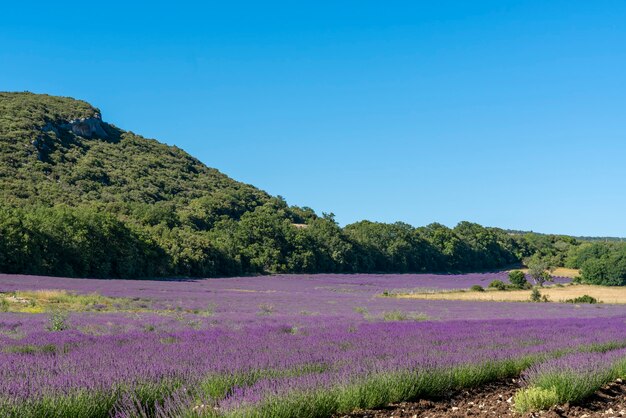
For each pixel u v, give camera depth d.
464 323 24.61
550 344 15.78
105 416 6.97
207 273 94.88
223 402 6.78
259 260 107.81
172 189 148.88
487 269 155.00
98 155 154.00
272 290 68.19
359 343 15.23
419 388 9.16
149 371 8.76
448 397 9.52
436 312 38.34
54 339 15.54
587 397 9.70
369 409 8.31
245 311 35.22
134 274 81.81
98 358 10.89
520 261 167.88
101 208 107.81
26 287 41.97
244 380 8.63
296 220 159.00
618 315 36.72
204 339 16.05
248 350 12.80
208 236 107.19
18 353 12.58
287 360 10.92
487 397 9.65
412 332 19.23
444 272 142.62
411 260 140.12
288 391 7.30
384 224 144.50
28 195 98.94
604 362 11.43
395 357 11.23
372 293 70.62
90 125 169.38
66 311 29.03
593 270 94.12
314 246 120.75
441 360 10.84
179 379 8.52
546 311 42.75
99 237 78.50
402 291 74.75
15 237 67.56
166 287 59.50
